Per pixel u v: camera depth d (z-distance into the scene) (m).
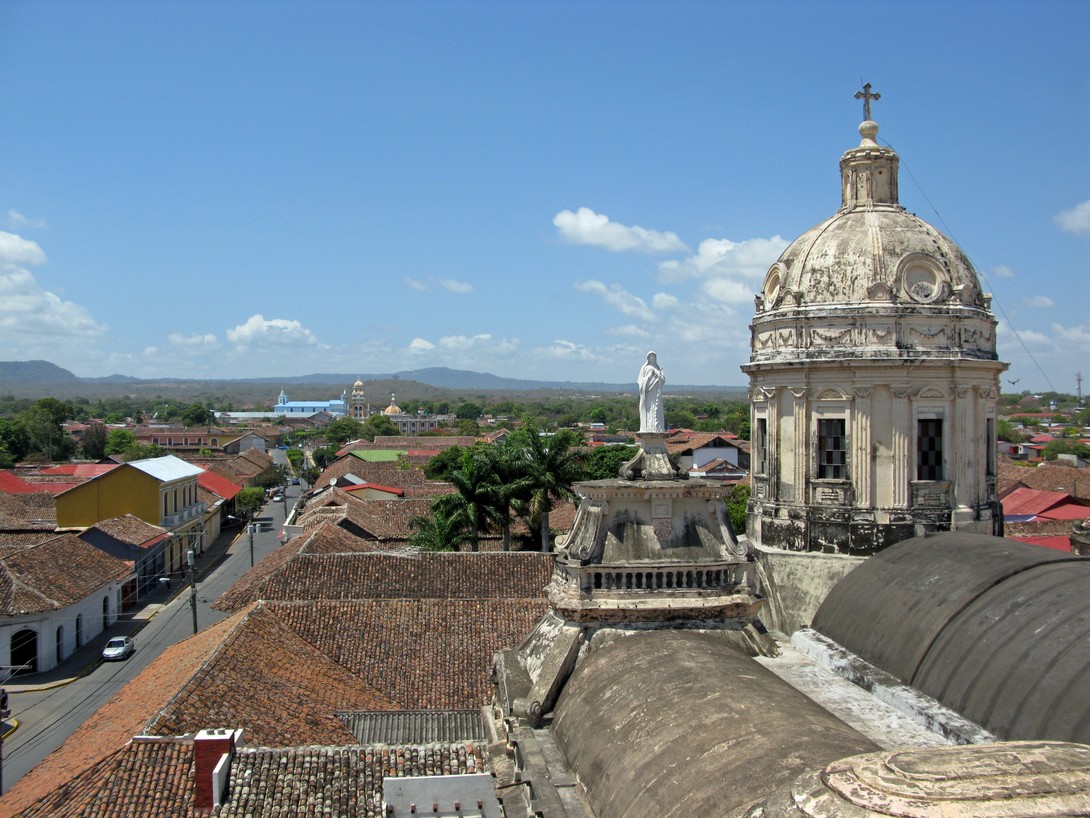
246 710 29.53
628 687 17.36
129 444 184.25
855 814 7.09
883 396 27.84
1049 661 17.86
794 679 21.09
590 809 15.15
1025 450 159.25
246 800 23.48
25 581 57.97
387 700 36.25
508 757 19.34
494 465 61.00
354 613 41.81
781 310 29.52
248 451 166.75
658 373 22.39
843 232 29.77
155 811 23.17
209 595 77.19
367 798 23.75
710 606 20.66
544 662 20.19
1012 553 23.23
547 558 48.31
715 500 21.59
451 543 59.62
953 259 28.98
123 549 72.94
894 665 21.45
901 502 27.64
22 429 182.88
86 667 57.78
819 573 27.94
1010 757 7.58
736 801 12.01
